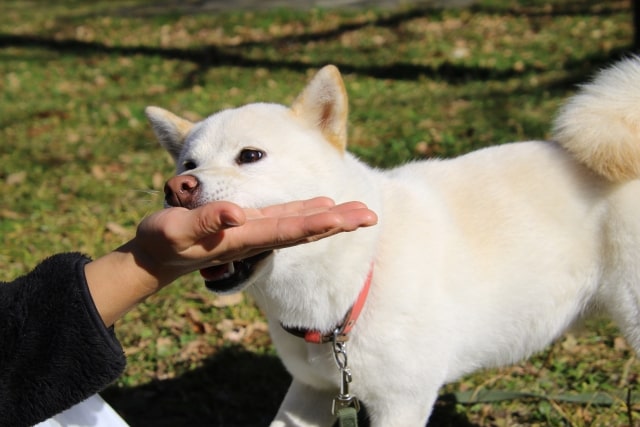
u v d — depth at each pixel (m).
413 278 0.95
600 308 1.06
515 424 1.16
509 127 2.21
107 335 0.65
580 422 1.13
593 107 1.02
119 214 1.81
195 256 0.64
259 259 0.87
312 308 0.94
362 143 2.18
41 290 0.65
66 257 0.66
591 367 1.25
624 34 3.31
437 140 2.14
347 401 0.93
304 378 1.01
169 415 1.23
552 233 1.01
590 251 1.02
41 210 1.86
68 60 3.77
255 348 1.34
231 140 0.92
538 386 1.22
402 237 0.96
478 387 1.22
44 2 5.83
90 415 0.76
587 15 3.78
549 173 1.04
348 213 0.66
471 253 0.99
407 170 1.07
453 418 1.18
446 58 3.21
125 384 1.27
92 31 4.47
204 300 1.45
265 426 1.20
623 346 1.28
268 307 0.96
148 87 3.16
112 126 2.60
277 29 4.16
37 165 2.21
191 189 0.87
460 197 1.03
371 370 0.96
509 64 3.03
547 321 1.04
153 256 0.65
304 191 0.91
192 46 3.92
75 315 0.64
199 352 1.33
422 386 0.97
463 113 2.42
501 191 1.03
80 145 2.39
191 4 5.19
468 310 0.98
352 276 0.92
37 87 3.26
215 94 2.97
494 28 3.70
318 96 0.96
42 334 0.64
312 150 0.93
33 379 0.65
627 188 1.01
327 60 3.38
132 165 2.17
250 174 0.90
